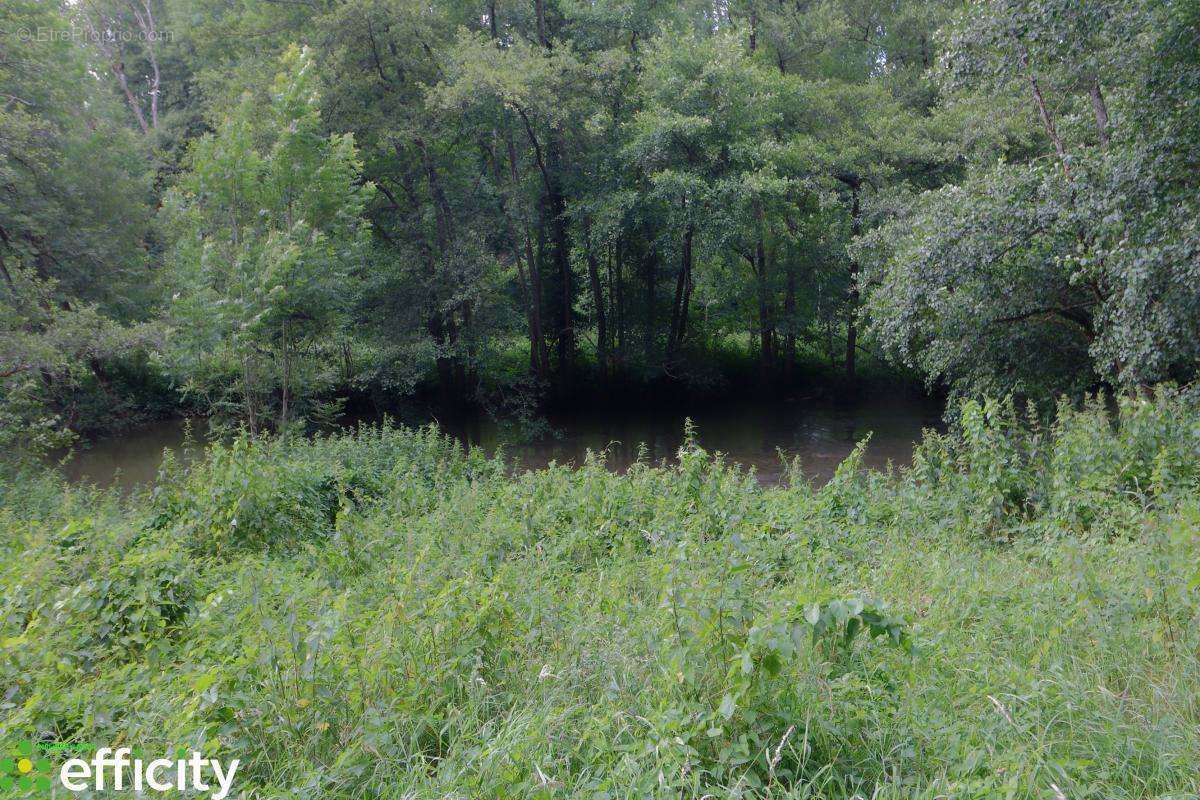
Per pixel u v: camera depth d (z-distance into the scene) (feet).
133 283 78.95
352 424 83.05
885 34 102.06
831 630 12.44
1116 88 40.86
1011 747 11.34
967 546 26.23
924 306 46.16
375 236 82.23
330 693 12.65
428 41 76.38
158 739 12.38
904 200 69.26
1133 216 36.55
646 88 78.79
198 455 67.87
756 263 90.74
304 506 34.60
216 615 17.30
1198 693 12.62
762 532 25.76
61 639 15.57
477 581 17.52
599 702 12.68
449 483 42.70
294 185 53.88
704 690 11.97
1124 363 39.09
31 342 49.24
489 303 78.64
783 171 77.66
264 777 11.71
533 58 74.84
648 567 22.34
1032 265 43.19
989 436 30.27
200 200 54.03
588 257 89.97
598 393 94.84
